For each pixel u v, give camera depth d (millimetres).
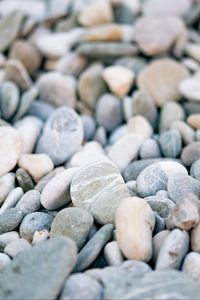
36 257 361
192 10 682
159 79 593
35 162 470
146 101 553
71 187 426
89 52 625
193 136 509
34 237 409
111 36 637
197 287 344
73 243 364
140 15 708
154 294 340
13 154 468
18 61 608
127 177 474
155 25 636
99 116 573
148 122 552
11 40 646
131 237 377
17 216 425
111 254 382
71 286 351
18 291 348
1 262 394
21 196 453
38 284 347
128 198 402
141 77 598
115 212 404
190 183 431
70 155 500
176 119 546
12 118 558
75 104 596
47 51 642
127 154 491
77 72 639
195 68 617
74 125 506
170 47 640
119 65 627
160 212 419
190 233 391
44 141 507
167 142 499
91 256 377
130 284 348
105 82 602
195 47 634
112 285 350
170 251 370
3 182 455
